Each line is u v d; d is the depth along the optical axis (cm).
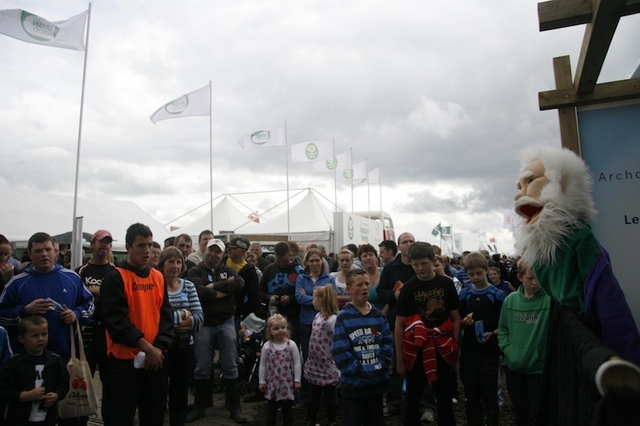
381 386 331
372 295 502
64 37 861
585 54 210
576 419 134
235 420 464
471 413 374
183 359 400
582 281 167
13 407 314
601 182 252
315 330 443
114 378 322
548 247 172
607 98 250
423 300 362
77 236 662
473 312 383
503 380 624
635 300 242
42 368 323
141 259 335
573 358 139
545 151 182
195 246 1847
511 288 530
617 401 85
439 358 352
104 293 321
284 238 1442
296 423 463
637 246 244
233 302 489
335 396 441
